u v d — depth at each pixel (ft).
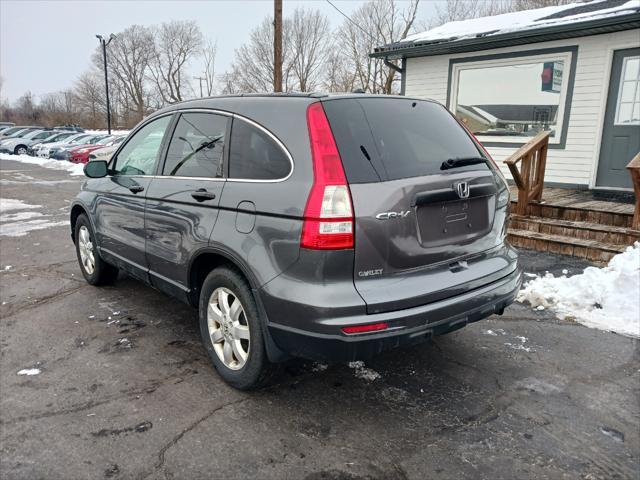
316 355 8.40
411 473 7.74
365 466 7.90
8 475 7.68
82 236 16.63
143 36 220.64
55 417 9.20
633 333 12.69
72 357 11.61
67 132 105.40
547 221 21.15
